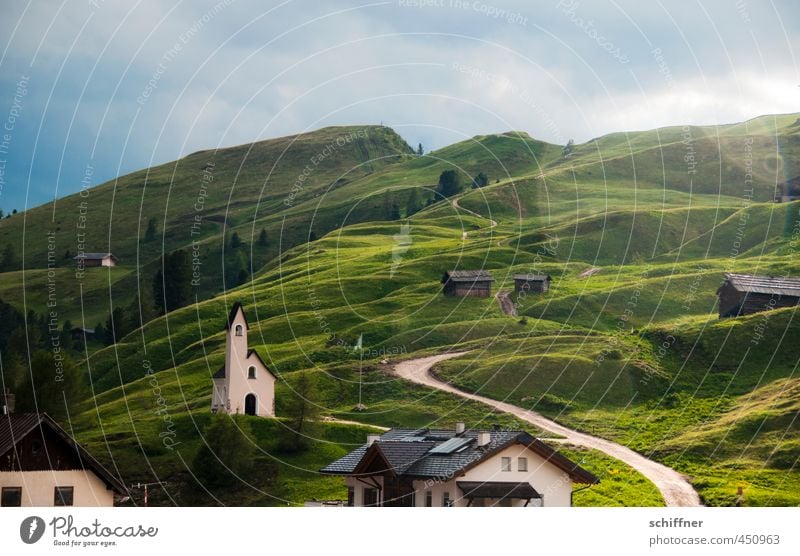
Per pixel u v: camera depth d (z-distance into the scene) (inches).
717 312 4975.4
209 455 2925.7
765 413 3164.4
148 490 2908.5
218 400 3695.9
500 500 1752.0
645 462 2901.1
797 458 2812.5
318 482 2974.9
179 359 4894.2
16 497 1838.1
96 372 4906.5
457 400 3752.5
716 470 2797.7
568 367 3902.6
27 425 1862.7
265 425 3366.1
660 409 3523.6
